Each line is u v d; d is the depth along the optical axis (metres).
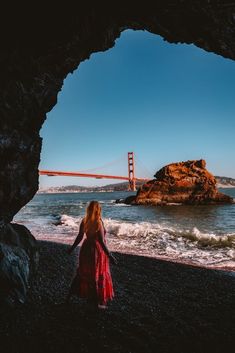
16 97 5.53
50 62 6.32
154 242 12.67
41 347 3.40
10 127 5.53
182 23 7.13
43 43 5.82
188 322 4.27
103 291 4.29
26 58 5.63
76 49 6.74
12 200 6.03
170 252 10.69
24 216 29.73
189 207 45.38
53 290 5.09
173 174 51.47
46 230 16.53
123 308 4.64
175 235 14.27
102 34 7.33
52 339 3.58
